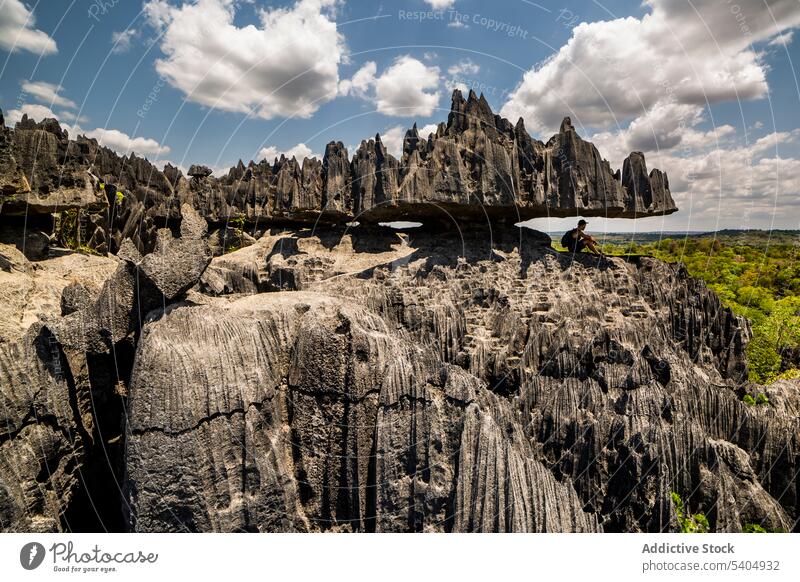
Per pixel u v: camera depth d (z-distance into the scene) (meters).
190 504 14.88
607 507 20.33
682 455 20.33
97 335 16.81
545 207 29.47
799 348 44.38
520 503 15.64
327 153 32.84
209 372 15.27
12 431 15.94
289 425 17.25
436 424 16.89
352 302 19.36
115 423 19.75
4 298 20.25
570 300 26.20
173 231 45.38
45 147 28.61
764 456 22.41
